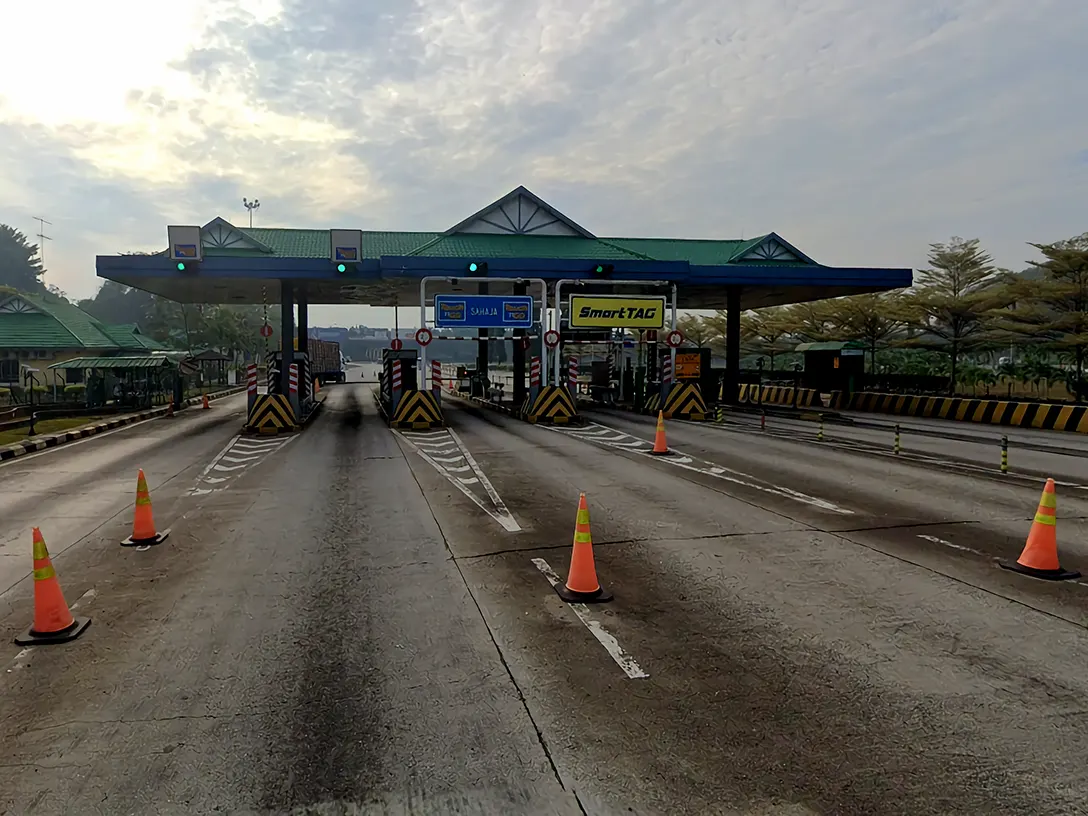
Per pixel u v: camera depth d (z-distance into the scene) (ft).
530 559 20.81
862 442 48.83
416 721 11.71
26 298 136.26
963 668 13.41
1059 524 24.58
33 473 37.96
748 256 88.74
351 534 23.91
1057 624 15.52
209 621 16.22
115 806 9.65
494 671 13.48
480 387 103.09
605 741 11.05
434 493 30.96
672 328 70.13
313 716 11.93
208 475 36.76
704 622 15.80
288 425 58.39
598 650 14.39
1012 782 9.89
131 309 351.46
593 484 32.83
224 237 78.54
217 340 196.85
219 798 9.79
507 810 9.46
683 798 9.64
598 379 99.40
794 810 9.36
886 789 9.76
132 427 64.54
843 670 13.37
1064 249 78.69
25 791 10.00
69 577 19.63
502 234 85.87
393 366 64.90
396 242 89.25
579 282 68.64
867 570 19.40
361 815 9.42
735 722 11.54
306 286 85.66
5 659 14.34
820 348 92.07
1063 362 98.27
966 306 89.25
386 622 15.99
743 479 33.94
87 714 12.10
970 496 29.50
